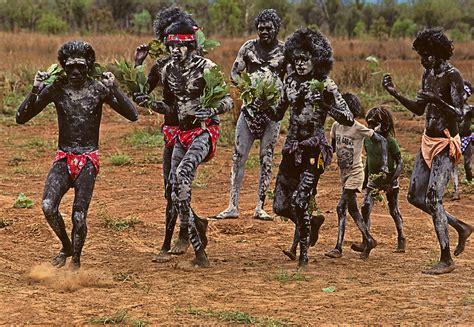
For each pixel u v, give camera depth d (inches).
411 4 4424.2
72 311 384.5
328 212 669.9
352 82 1539.1
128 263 499.8
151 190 756.0
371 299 410.0
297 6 4244.6
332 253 523.2
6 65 1584.6
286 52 474.3
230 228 613.6
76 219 454.3
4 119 1193.4
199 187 775.7
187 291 425.1
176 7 514.3
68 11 3602.4
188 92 489.7
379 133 523.8
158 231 597.3
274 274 464.8
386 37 3056.1
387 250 552.7
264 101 475.8
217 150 983.0
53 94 456.4
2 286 427.8
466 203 721.6
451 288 432.8
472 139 744.3
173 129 504.4
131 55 1733.5
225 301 407.2
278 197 493.7
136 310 386.9
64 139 460.1
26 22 3599.9
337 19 4156.0
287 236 592.4
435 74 476.1
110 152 974.4
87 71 452.4
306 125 479.8
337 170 861.8
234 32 2945.4
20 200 666.2
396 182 535.5
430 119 480.1
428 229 615.8
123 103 467.8
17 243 549.0
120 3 3745.1
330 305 398.9
